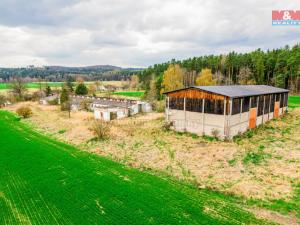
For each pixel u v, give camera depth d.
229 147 31.23
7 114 72.75
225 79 115.44
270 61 107.44
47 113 70.38
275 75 104.00
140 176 24.33
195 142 34.25
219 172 24.27
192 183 22.41
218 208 18.39
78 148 34.62
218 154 28.86
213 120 36.34
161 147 32.59
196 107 38.06
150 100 76.50
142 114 62.19
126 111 59.69
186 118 39.56
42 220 17.92
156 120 51.19
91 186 22.64
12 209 19.52
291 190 20.25
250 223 16.53
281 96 52.06
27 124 55.09
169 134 38.94
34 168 27.64
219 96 35.28
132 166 27.11
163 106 65.75
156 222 17.06
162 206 18.89
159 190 21.31
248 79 107.12
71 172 25.98
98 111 58.44
